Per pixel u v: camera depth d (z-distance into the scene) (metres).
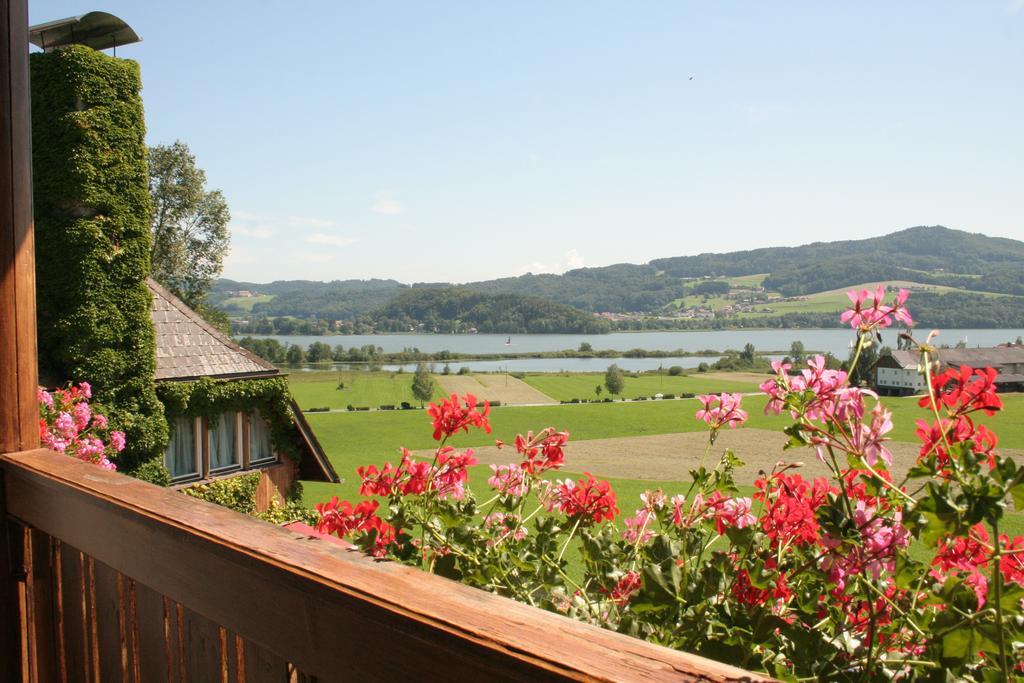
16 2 2.21
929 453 1.20
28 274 2.28
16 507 2.13
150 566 1.52
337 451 27.94
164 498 1.64
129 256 12.77
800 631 1.19
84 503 1.77
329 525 1.87
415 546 1.78
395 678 0.94
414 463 1.90
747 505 1.53
